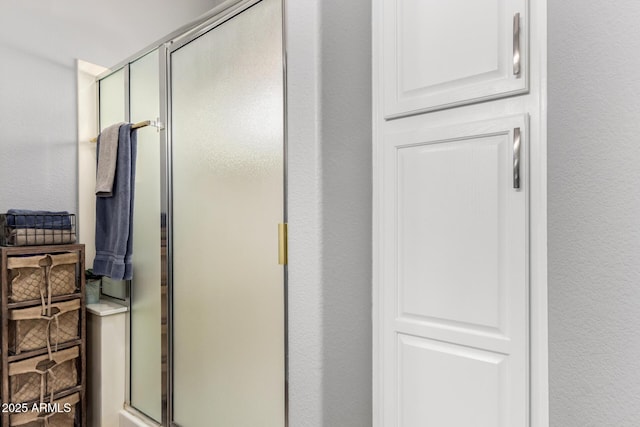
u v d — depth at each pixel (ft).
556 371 2.81
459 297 3.51
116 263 5.46
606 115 2.62
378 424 4.01
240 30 4.42
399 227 3.89
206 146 4.85
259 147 4.22
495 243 3.33
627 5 2.55
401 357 3.88
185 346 5.13
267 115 4.14
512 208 3.24
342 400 3.59
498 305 3.31
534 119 3.17
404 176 3.85
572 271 2.75
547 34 2.85
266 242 4.14
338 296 3.55
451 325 3.58
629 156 2.54
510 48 3.27
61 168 6.21
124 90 6.10
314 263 3.37
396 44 3.93
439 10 3.67
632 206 2.53
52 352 5.12
